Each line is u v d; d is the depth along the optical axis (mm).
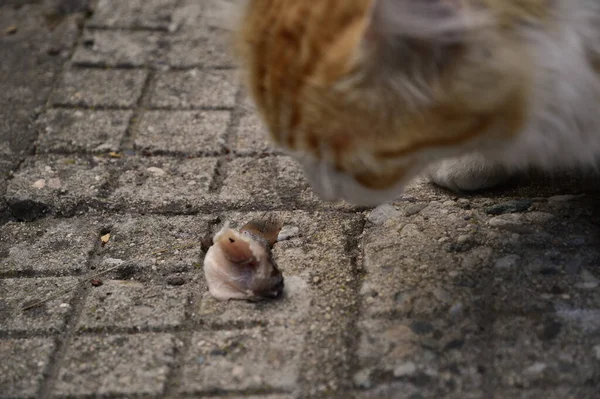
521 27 665
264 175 845
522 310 738
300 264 778
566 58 681
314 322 745
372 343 731
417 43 645
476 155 765
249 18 686
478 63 652
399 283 758
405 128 664
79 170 855
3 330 753
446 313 741
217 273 768
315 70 662
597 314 733
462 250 773
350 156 676
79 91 924
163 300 765
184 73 937
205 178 845
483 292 749
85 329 751
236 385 720
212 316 752
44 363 735
